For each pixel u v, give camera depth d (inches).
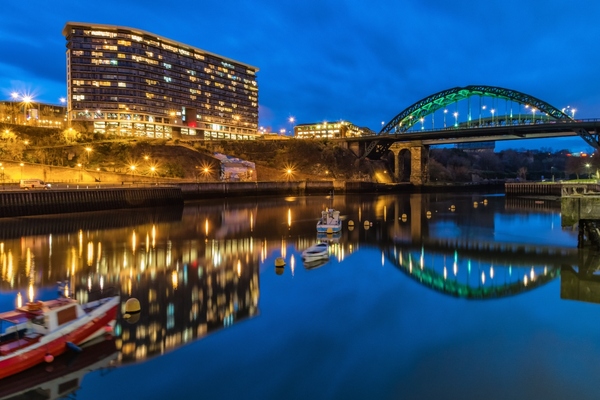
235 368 609.9
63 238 1727.4
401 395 532.1
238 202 3804.1
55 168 3631.9
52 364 626.2
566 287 1007.0
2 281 1077.1
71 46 6304.1
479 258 1369.3
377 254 1449.3
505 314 825.5
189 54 7514.8
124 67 6461.6
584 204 1363.2
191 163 5009.8
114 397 539.2
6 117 6702.8
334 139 6491.1
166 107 7012.8
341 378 576.7
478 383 557.0
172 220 2370.8
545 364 612.1
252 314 832.9
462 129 5221.5
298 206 3393.2
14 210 2289.6
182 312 841.5
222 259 1346.0
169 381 575.8
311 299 929.5
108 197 2787.9
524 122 5959.6
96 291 989.8
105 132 5880.9
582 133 4389.8
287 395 537.0
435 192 5964.6
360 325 771.4
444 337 712.4
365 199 4279.0
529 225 2144.4
